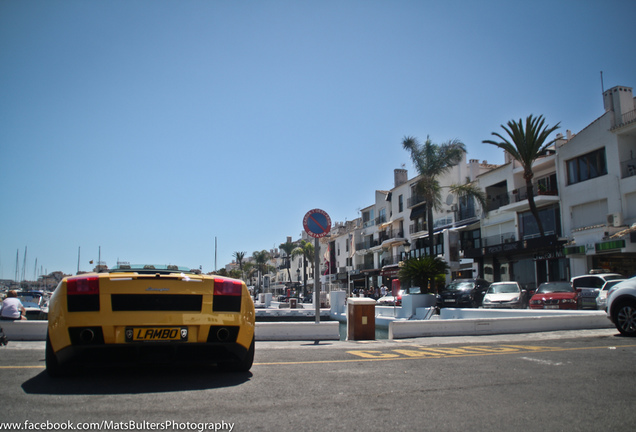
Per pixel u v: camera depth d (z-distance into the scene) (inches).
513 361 239.0
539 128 1236.5
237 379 189.2
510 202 1443.2
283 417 134.6
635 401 154.9
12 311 440.8
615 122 1143.0
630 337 366.3
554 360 241.1
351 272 2662.4
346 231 2908.5
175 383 179.0
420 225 2007.9
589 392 167.3
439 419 133.8
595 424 130.0
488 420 133.0
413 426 127.2
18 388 165.5
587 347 303.4
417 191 1386.6
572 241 1187.3
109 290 179.6
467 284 1012.5
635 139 1140.5
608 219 1112.8
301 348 302.0
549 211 1334.9
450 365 226.5
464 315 717.3
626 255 1110.4
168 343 180.5
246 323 195.3
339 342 369.4
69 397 153.1
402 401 153.8
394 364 230.1
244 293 198.5
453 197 1790.1
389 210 2361.0
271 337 414.0
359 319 430.0
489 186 1579.7
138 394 159.2
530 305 783.1
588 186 1200.2
